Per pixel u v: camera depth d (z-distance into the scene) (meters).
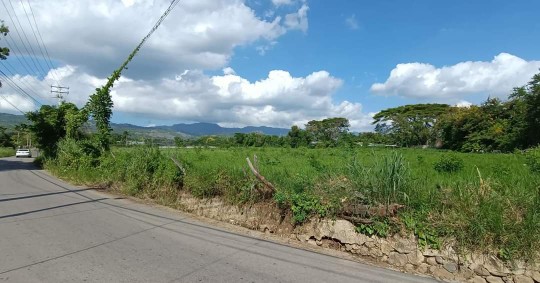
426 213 5.94
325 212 6.90
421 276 5.43
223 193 9.25
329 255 6.29
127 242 6.46
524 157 12.99
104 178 15.32
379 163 6.92
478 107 47.28
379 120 74.81
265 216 8.01
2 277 4.64
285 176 8.70
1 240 6.39
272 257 5.96
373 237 6.29
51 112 30.30
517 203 5.56
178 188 11.00
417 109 68.31
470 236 5.41
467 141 45.28
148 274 4.88
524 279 4.96
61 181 18.33
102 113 20.83
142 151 13.92
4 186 15.44
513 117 41.88
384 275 5.37
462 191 6.04
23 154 60.22
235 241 6.89
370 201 6.43
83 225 7.74
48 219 8.29
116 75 20.95
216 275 4.96
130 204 10.92
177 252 5.97
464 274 5.34
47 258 5.43
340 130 68.44
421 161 13.62
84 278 4.66
